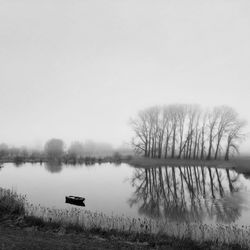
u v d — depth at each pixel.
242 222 18.41
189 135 69.19
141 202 24.36
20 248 10.31
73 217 16.88
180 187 33.66
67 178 38.91
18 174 43.03
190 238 13.38
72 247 10.98
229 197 27.12
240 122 66.12
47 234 12.75
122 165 61.88
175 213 20.78
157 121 70.69
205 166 57.62
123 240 12.79
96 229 14.13
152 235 13.68
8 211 16.19
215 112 68.19
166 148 70.06
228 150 66.31
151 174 45.44
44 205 21.48
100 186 32.38
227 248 12.28
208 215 20.25
